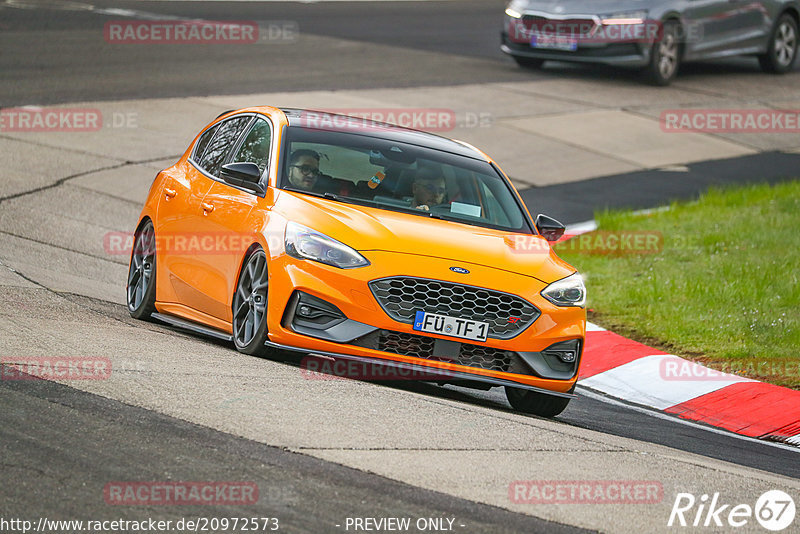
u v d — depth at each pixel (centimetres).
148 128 6322
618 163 6788
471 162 3191
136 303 3300
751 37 9275
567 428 2467
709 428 3020
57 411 1995
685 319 3928
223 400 2167
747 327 3803
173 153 5941
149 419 2005
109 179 5419
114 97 6925
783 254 4762
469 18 12194
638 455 2248
